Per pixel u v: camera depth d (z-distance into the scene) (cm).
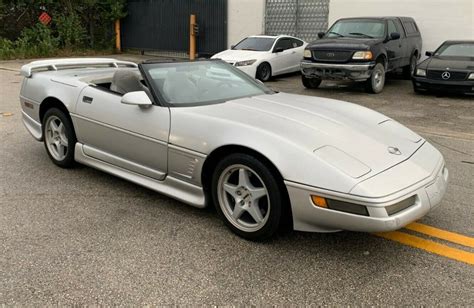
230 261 303
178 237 337
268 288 273
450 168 506
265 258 308
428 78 1005
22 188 434
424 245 326
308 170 291
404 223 283
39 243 324
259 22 1714
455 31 1309
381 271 292
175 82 405
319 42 1101
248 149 316
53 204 396
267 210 316
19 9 1980
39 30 1978
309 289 272
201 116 351
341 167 289
